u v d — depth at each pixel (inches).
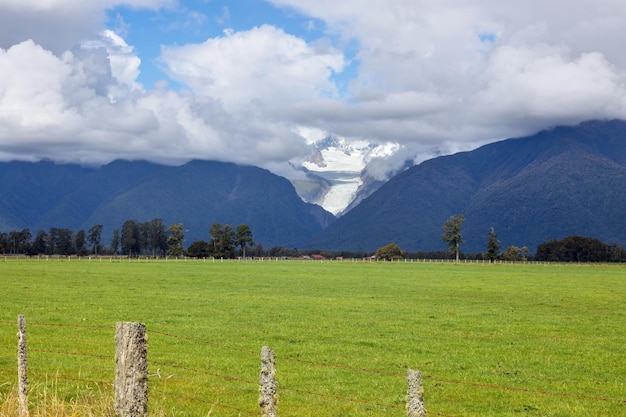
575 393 813.2
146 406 373.7
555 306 1914.4
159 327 1307.8
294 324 1385.3
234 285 2645.2
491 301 2060.8
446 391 810.8
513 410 729.0
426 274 4015.8
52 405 553.9
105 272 3612.2
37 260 6067.9
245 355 1008.2
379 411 707.4
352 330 1307.8
